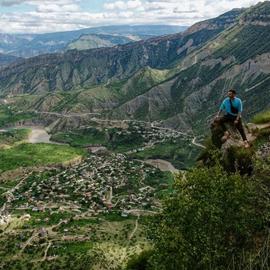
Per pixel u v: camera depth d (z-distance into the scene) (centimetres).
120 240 19050
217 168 3369
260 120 5059
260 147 4122
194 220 3275
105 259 16662
